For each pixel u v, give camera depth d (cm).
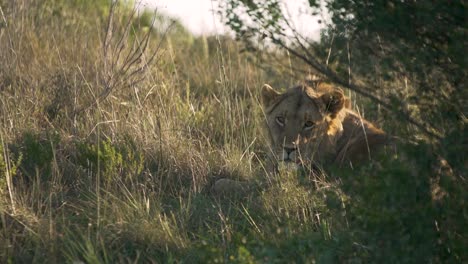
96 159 1164
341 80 873
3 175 1050
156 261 920
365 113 1334
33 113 1343
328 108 1214
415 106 866
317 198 1077
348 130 1245
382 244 827
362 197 823
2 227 962
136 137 1277
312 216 1041
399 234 805
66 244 903
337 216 905
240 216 1070
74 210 1031
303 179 1024
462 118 820
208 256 848
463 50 785
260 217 1042
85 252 880
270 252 830
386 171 791
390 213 800
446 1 795
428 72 827
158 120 1321
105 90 1395
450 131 816
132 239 950
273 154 1231
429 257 812
